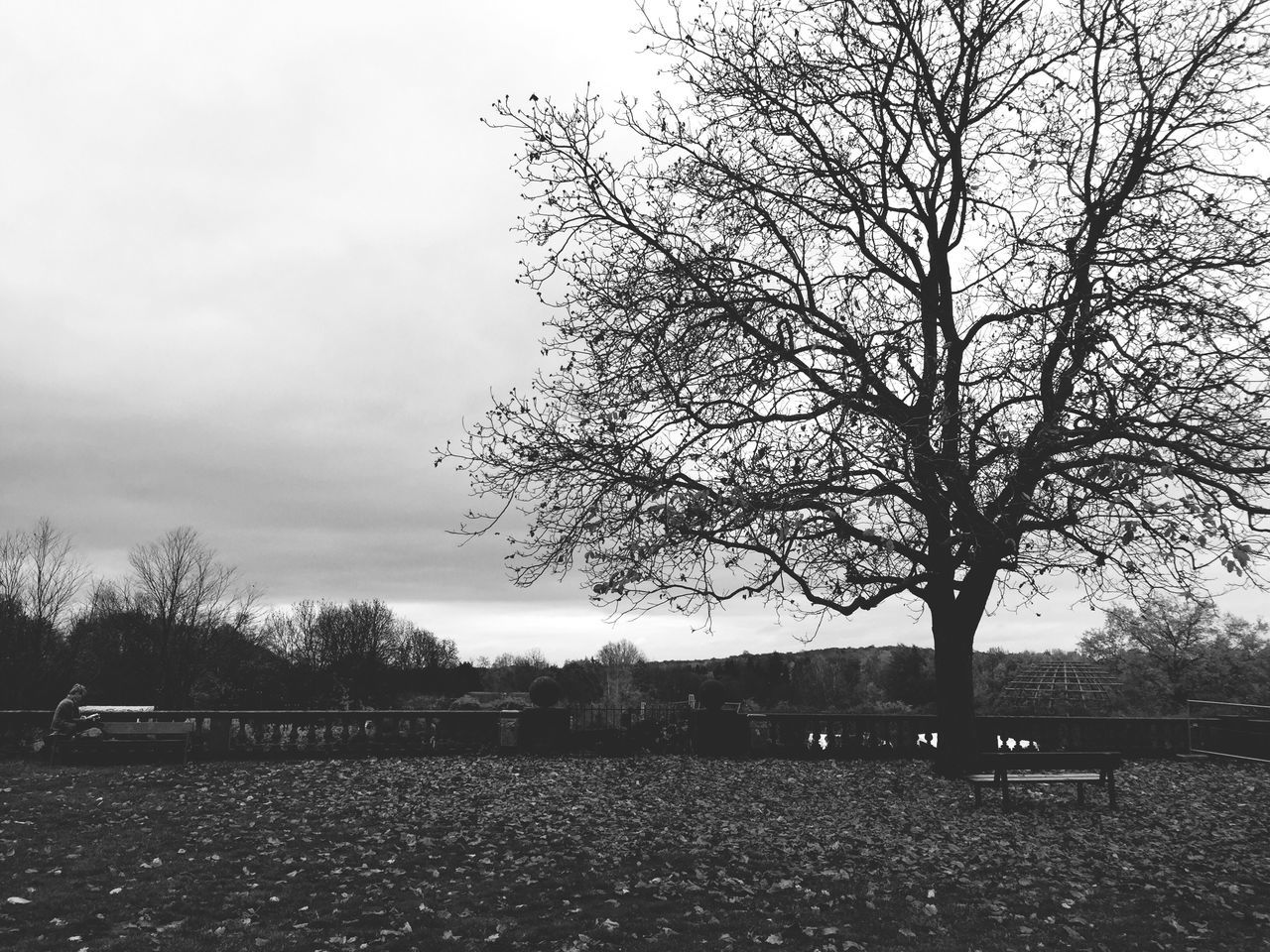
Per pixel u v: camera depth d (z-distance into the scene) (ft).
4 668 170.30
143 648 205.77
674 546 41.39
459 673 247.50
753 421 45.42
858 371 45.39
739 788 53.21
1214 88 50.44
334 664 245.04
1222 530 32.55
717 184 51.55
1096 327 43.86
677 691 162.81
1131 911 29.55
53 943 25.09
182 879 31.78
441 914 28.22
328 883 31.76
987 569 54.95
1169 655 102.73
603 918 28.04
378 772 57.98
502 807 46.11
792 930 27.09
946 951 25.46
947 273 57.57
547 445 44.06
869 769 61.57
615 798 49.57
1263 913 29.25
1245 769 65.26
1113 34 51.55
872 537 45.47
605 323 45.57
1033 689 99.30
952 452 42.29
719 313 47.78
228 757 63.57
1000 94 55.06
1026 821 43.96
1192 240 47.57
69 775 54.44
